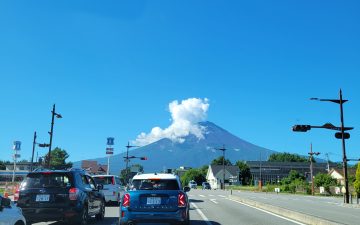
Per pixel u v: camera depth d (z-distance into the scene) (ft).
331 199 145.28
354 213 76.84
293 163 506.48
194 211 74.84
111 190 82.17
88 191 48.65
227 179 469.57
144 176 42.24
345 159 117.70
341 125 119.55
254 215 66.33
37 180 45.32
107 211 70.44
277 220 58.13
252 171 492.54
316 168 499.92
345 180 116.37
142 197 39.99
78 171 48.44
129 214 39.47
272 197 153.07
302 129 119.24
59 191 44.60
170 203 39.75
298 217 58.23
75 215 44.45
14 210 32.37
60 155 429.79
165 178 41.57
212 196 146.61
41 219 43.98
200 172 519.60
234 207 86.02
